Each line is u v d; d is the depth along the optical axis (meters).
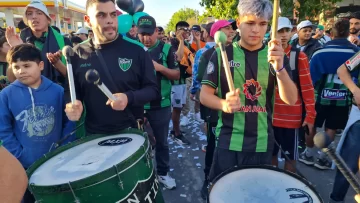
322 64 3.24
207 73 1.95
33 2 2.92
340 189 2.61
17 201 0.89
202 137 4.68
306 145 3.60
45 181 1.46
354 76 2.54
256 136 1.89
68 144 1.91
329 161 3.49
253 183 1.62
